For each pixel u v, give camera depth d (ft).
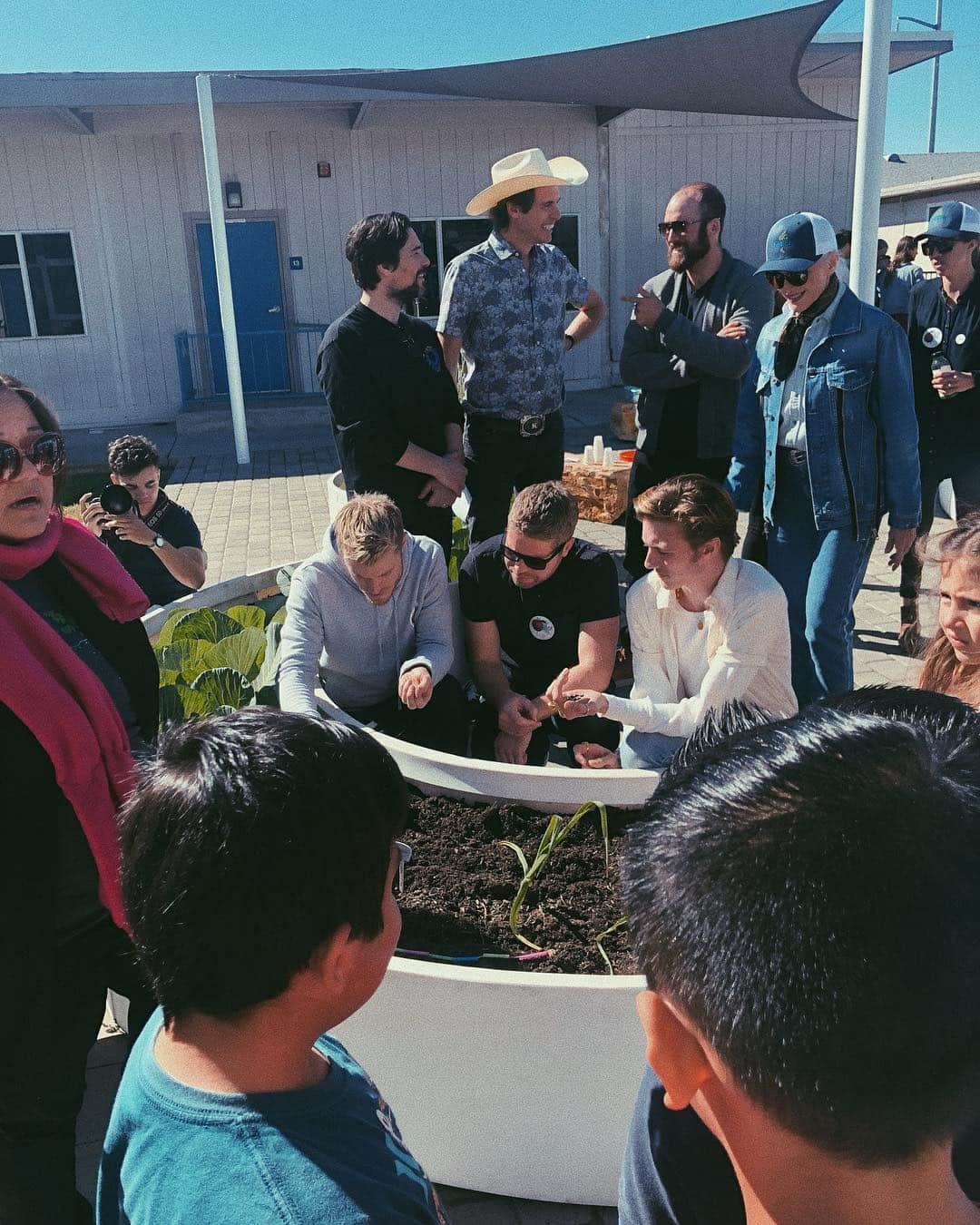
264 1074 3.25
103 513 12.91
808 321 11.69
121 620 6.36
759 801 2.17
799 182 48.98
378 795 3.34
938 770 2.18
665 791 2.50
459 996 6.04
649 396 15.56
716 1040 2.08
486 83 29.09
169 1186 2.98
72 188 44.88
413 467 13.32
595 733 10.82
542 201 13.80
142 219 45.75
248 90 39.63
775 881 2.02
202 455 39.29
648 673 9.67
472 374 14.70
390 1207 3.00
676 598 9.20
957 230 14.30
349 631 10.00
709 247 14.39
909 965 1.90
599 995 5.89
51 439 5.48
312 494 30.73
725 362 14.01
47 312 46.34
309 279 47.55
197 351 47.85
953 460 15.33
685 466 15.46
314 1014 3.28
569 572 10.36
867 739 2.25
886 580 19.65
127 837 3.34
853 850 2.00
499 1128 6.45
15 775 5.26
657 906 2.22
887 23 16.65
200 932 3.07
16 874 5.31
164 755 3.48
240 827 3.06
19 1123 5.62
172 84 39.34
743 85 27.20
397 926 3.57
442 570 10.21
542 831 7.87
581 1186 6.51
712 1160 3.21
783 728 2.40
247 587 13.85
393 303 13.07
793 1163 2.11
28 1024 5.47
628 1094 6.18
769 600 8.89
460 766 8.20
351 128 45.42
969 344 14.73
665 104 30.12
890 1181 2.04
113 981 6.23
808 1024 1.92
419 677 9.51
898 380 11.37
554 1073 6.16
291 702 9.00
